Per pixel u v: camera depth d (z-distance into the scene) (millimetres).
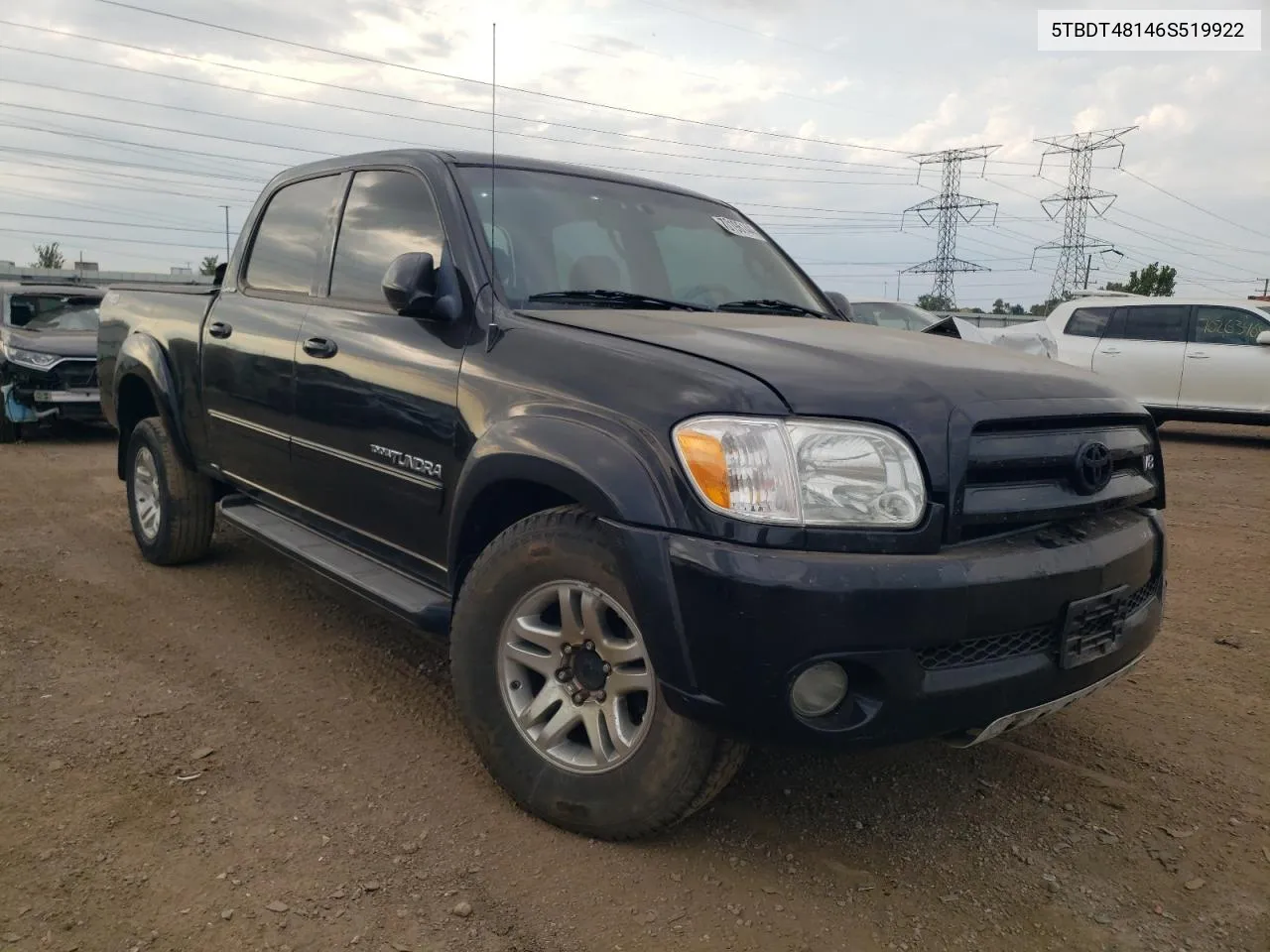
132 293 5531
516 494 2893
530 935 2330
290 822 2768
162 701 3564
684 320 3051
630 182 4051
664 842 2736
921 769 3273
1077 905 2545
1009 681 2418
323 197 4125
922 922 2447
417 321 3314
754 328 3010
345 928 2320
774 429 2324
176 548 5160
